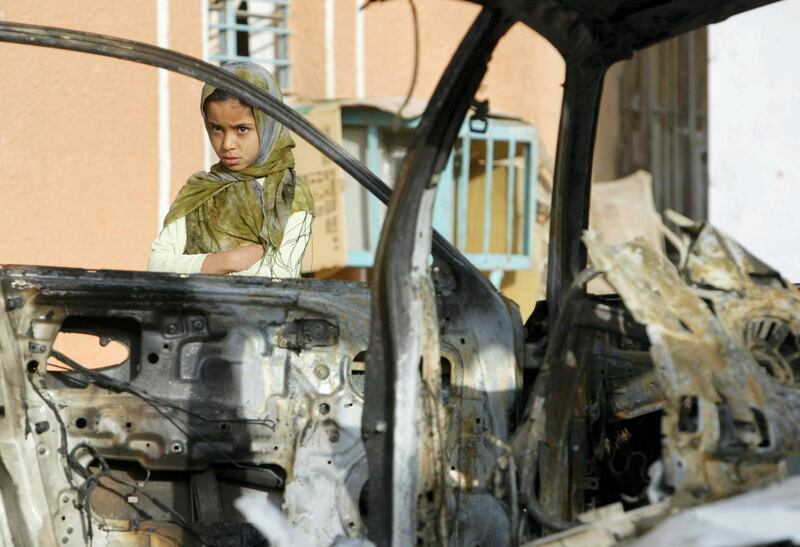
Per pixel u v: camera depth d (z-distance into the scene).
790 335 3.84
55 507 3.70
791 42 11.95
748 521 2.92
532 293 11.26
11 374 3.67
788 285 3.60
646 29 3.86
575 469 3.99
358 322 4.05
